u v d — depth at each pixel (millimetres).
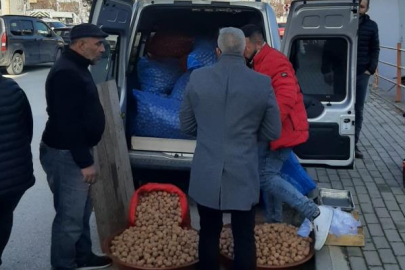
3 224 3990
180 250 4395
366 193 6020
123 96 5574
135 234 4637
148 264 4234
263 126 3762
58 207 4207
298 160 5645
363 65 7215
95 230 5336
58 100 3859
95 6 4992
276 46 5660
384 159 7398
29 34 18469
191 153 5668
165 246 4426
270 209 5098
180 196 5066
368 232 4965
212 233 3930
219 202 3645
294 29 5711
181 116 3873
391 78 13273
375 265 4352
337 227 4629
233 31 3721
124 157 5297
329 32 5680
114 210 4938
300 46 5855
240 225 3814
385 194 5984
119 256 4355
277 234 4645
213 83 3674
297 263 4250
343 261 4406
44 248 4980
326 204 5180
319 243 4496
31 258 4773
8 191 3729
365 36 7141
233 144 3652
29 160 3898
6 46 17281
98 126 3967
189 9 5859
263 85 3676
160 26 6492
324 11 5633
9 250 4930
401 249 4625
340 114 5820
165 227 4750
